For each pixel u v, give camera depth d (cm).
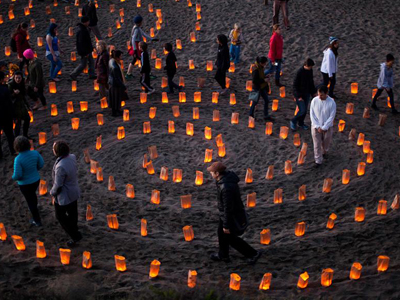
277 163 1073
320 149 1041
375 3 2139
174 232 837
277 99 1410
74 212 766
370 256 754
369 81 1540
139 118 1291
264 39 1838
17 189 970
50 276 709
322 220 862
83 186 986
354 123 1270
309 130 1211
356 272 694
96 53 1714
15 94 1087
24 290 658
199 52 1767
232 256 764
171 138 1189
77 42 1471
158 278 705
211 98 1416
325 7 2098
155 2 2175
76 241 788
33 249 779
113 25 1977
